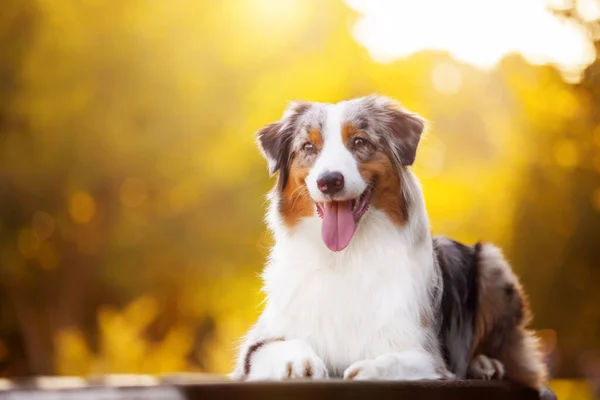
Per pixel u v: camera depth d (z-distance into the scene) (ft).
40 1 52.70
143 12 53.31
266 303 16.58
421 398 12.96
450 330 17.11
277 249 16.40
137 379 12.30
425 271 16.02
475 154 63.05
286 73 56.75
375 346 15.52
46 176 53.47
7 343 59.00
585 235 43.96
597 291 44.52
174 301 59.36
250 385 11.46
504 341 18.13
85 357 41.91
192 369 43.96
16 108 52.34
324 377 14.03
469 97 63.72
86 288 59.21
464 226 62.23
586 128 42.73
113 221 57.72
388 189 15.78
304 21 58.23
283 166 16.48
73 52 52.44
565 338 46.50
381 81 69.51
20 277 55.57
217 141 55.36
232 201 56.70
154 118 54.49
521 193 45.16
